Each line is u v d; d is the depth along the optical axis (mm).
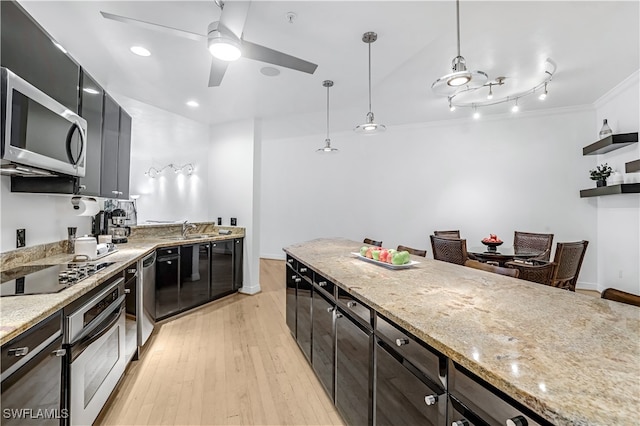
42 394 1188
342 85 3252
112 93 3492
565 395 619
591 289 4582
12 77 1377
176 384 2160
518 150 4973
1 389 961
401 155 5738
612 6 2258
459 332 955
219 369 2369
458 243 3328
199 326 3229
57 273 1745
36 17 2068
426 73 3375
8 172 1741
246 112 4172
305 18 2102
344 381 1655
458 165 5332
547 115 4793
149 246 3062
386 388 1244
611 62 3162
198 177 7988
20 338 1056
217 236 4160
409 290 1465
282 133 6359
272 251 7012
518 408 677
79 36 2301
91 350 1584
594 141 4555
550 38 2697
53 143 1710
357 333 1503
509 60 3100
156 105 3896
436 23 2189
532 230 4891
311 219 6621
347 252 2713
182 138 6004
